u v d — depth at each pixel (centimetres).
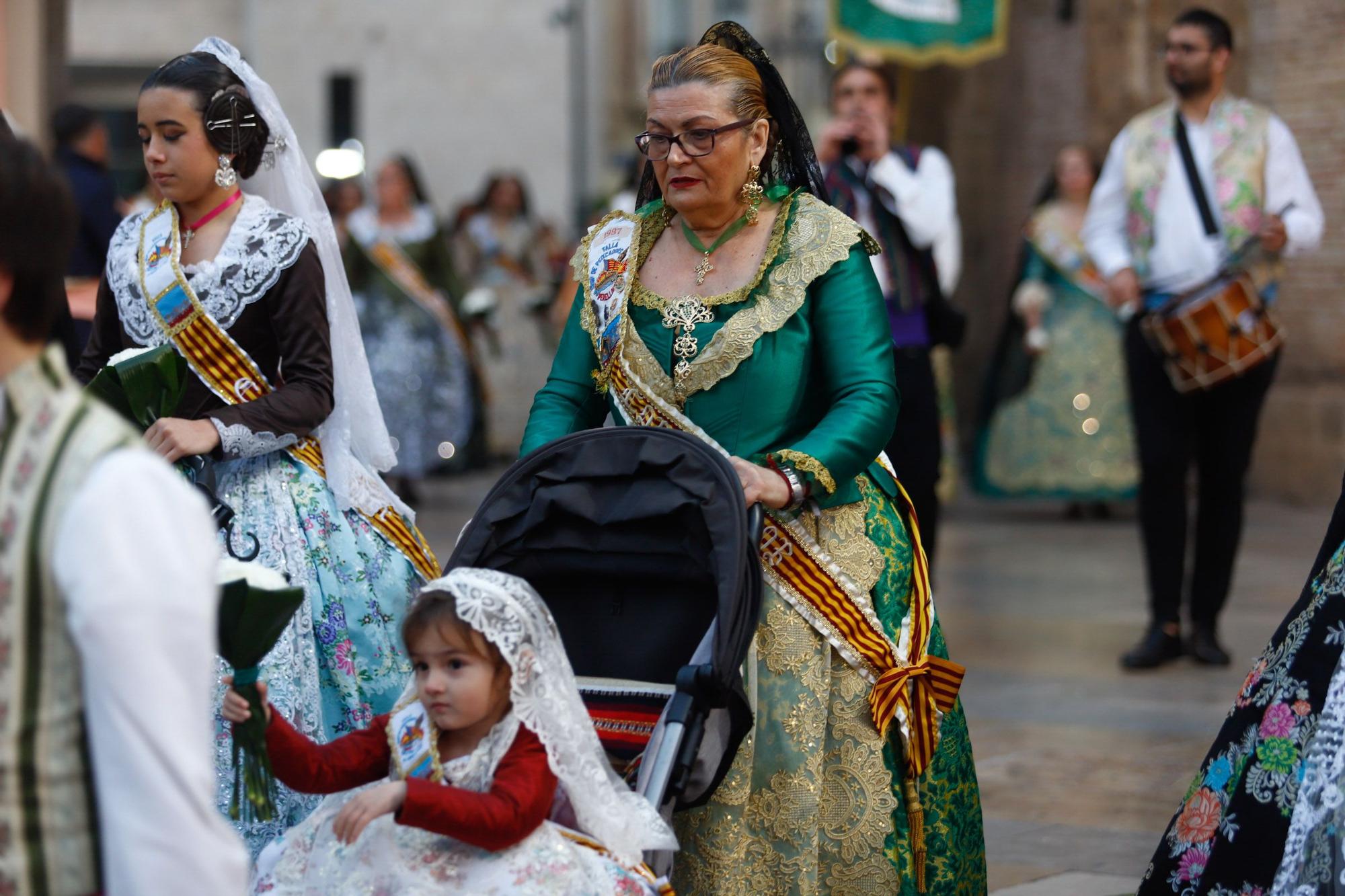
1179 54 783
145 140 454
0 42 1045
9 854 231
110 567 224
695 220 411
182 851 224
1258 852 384
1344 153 1237
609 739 378
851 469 390
